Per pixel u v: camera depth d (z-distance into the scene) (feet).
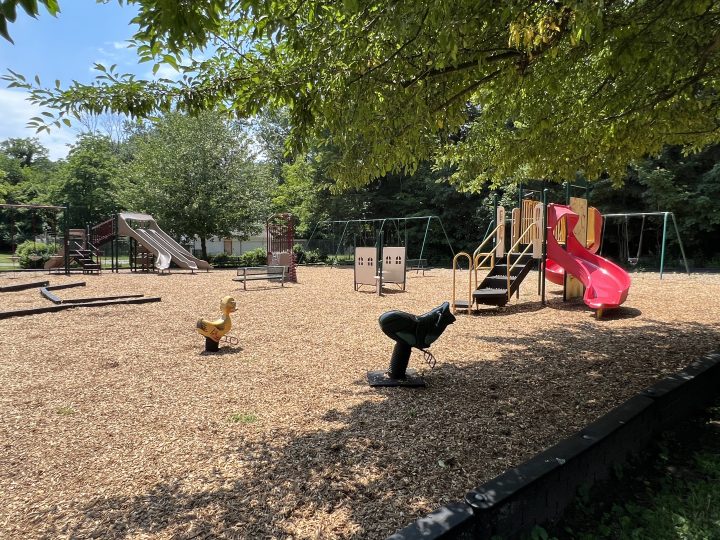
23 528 7.35
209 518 7.48
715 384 13.78
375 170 14.80
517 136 21.03
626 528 7.47
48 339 21.42
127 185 86.43
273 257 52.65
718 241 72.13
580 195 72.95
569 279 31.65
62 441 10.63
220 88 12.32
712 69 14.34
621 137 17.39
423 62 11.69
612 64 13.57
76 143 120.88
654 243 79.82
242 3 8.50
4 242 126.72
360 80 11.57
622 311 27.37
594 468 8.61
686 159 65.92
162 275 58.49
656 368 15.42
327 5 10.27
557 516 7.72
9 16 4.63
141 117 12.30
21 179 154.71
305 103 11.91
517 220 34.04
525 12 10.87
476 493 6.84
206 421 11.66
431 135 15.24
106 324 25.09
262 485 8.47
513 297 34.30
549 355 17.43
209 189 80.89
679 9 11.38
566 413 11.73
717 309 27.35
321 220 92.43
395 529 7.08
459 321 25.21
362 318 26.91
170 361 17.52
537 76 15.88
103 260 102.27
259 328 23.95
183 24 6.93
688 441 10.96
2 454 10.01
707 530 7.38
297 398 13.23
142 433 11.01
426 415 11.68
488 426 10.94
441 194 86.22
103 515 7.66
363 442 10.15
